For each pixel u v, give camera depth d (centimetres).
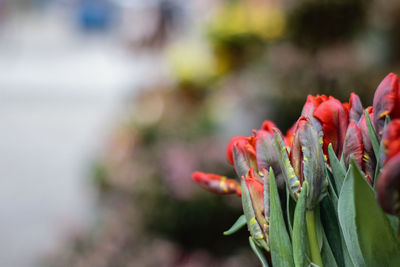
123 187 300
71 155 616
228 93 379
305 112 62
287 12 323
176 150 288
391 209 47
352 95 63
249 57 399
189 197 271
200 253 270
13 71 1097
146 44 510
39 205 471
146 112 394
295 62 307
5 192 509
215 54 409
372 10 328
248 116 326
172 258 259
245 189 61
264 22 380
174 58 423
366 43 355
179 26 512
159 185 280
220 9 408
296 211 57
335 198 60
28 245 391
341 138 61
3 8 1686
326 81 303
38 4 2322
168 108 393
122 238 264
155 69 482
